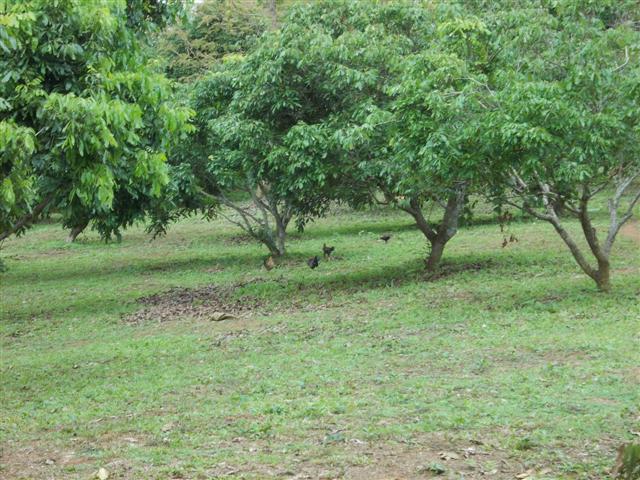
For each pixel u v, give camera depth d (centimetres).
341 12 1831
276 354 1192
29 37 973
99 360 1271
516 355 1049
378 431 746
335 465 664
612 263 1708
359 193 1798
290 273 2080
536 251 1986
